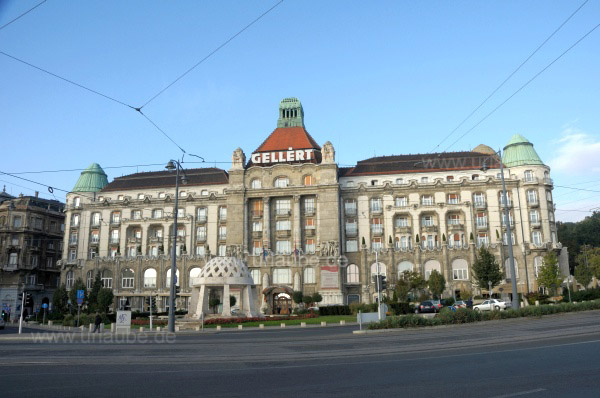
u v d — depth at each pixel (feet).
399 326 95.25
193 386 39.42
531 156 255.29
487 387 35.88
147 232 280.72
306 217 264.52
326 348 66.44
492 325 94.63
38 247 310.45
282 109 302.04
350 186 270.05
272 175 269.85
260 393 36.22
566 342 61.41
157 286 266.98
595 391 33.35
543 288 235.40
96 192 296.51
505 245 246.27
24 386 40.04
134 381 41.96
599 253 285.64
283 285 243.19
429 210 256.32
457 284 241.76
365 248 251.19
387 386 37.50
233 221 263.29
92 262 278.46
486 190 255.09
